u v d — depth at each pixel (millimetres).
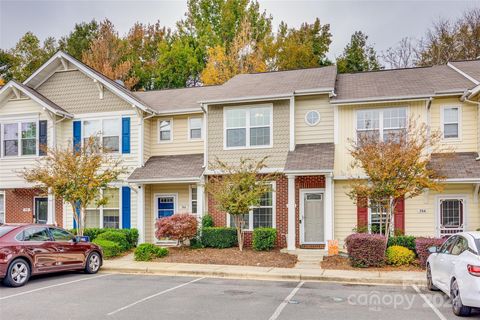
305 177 17500
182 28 39625
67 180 15664
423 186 13727
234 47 33375
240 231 16578
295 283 11594
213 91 22250
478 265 7488
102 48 35562
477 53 34562
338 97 17500
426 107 16578
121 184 19672
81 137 20375
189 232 16812
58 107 20344
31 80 20828
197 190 18281
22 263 11047
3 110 20734
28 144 20344
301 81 19250
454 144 16844
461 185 16250
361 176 16625
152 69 37906
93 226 20109
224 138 18469
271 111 18016
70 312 8281
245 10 37594
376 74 20922
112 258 15883
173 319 7781
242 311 8344
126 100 19812
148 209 19797
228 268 13430
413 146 13680
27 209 21047
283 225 17609
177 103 20766
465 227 16094
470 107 16812
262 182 16344
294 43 34375
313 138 17812
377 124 17031
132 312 8273
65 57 20438
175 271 13172
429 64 36438
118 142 20000
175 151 20344
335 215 17188
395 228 16656
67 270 12688
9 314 8109
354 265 13438
